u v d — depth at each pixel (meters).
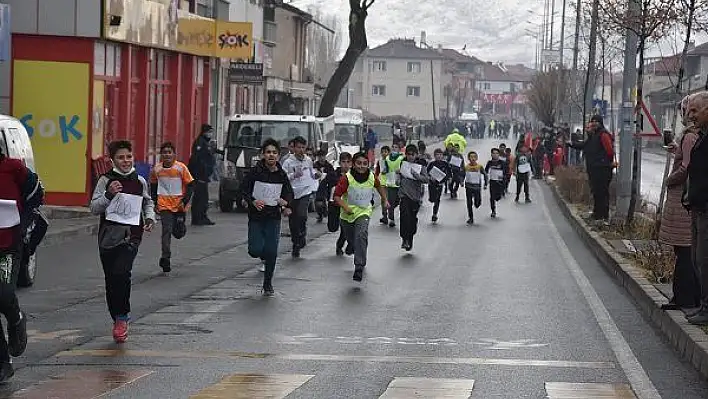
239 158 36.34
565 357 13.10
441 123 152.12
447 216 36.19
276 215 17.80
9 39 30.42
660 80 84.19
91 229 27.47
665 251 19.86
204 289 18.41
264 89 65.94
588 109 55.50
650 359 13.05
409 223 24.91
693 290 14.93
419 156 25.27
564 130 65.19
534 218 35.91
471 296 18.05
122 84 37.12
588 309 16.83
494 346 13.74
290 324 15.13
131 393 10.93
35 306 16.30
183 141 46.88
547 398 10.91
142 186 14.12
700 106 13.20
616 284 19.80
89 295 17.45
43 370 11.98
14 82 33.81
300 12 76.69
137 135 39.62
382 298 17.67
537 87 119.88
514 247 26.33
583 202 38.97
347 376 11.88
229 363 12.50
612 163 30.67
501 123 181.62
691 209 13.48
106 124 35.69
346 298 17.61
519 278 20.48
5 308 11.41
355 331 14.67
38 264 21.28
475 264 22.61
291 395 10.91
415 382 11.59
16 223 11.49
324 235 28.53
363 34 62.84
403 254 24.33
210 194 41.72
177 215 20.55
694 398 11.08
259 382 11.49
